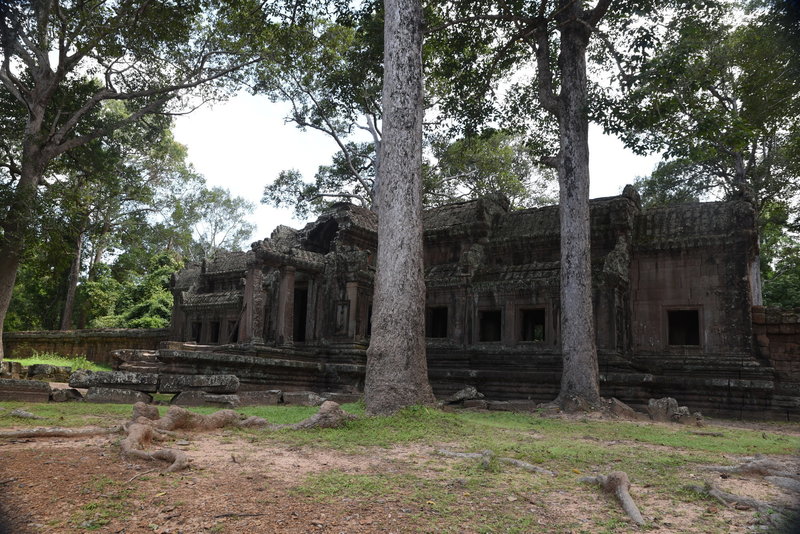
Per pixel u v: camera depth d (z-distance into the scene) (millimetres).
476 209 20578
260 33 22359
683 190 29234
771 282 26406
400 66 11016
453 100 19688
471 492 4812
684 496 4918
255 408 11188
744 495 4938
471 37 18734
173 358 13453
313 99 30109
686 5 15797
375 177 31062
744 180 25391
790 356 16672
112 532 3561
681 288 17922
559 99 15320
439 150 32906
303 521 3889
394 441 7406
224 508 4094
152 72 23766
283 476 5164
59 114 22672
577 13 15312
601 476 5242
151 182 39594
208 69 24484
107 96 22797
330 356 18969
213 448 6504
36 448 6043
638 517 4184
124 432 6945
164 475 4930
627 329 17812
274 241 22422
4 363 18922
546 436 8914
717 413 15414
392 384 9719
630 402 15023
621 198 18609
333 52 24656
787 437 9969
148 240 36312
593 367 13562
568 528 3988
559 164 15031
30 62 20375
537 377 16344
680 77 14336
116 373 12117
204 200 42562
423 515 4113
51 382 19156
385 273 10305
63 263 22875
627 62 15578
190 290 28391
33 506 3963
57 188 21703
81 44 20031
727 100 20547
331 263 20062
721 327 17156
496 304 18578
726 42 15383
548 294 17734
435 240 21516
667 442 8500
